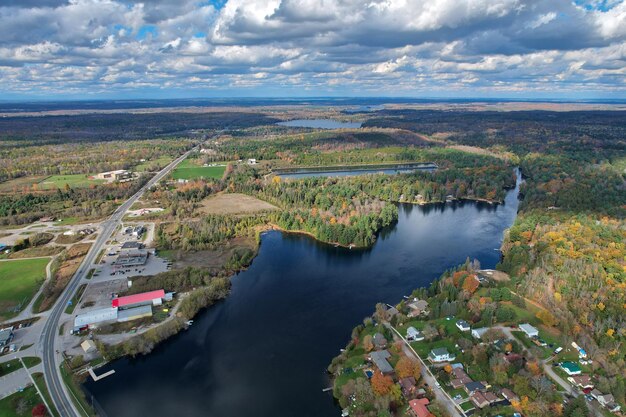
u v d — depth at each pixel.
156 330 168.62
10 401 131.62
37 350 158.12
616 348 146.38
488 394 126.56
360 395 128.38
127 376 148.38
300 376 147.88
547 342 153.12
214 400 137.25
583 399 119.56
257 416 130.25
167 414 131.38
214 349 164.00
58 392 136.25
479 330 161.62
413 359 144.00
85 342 160.12
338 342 167.25
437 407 121.19
